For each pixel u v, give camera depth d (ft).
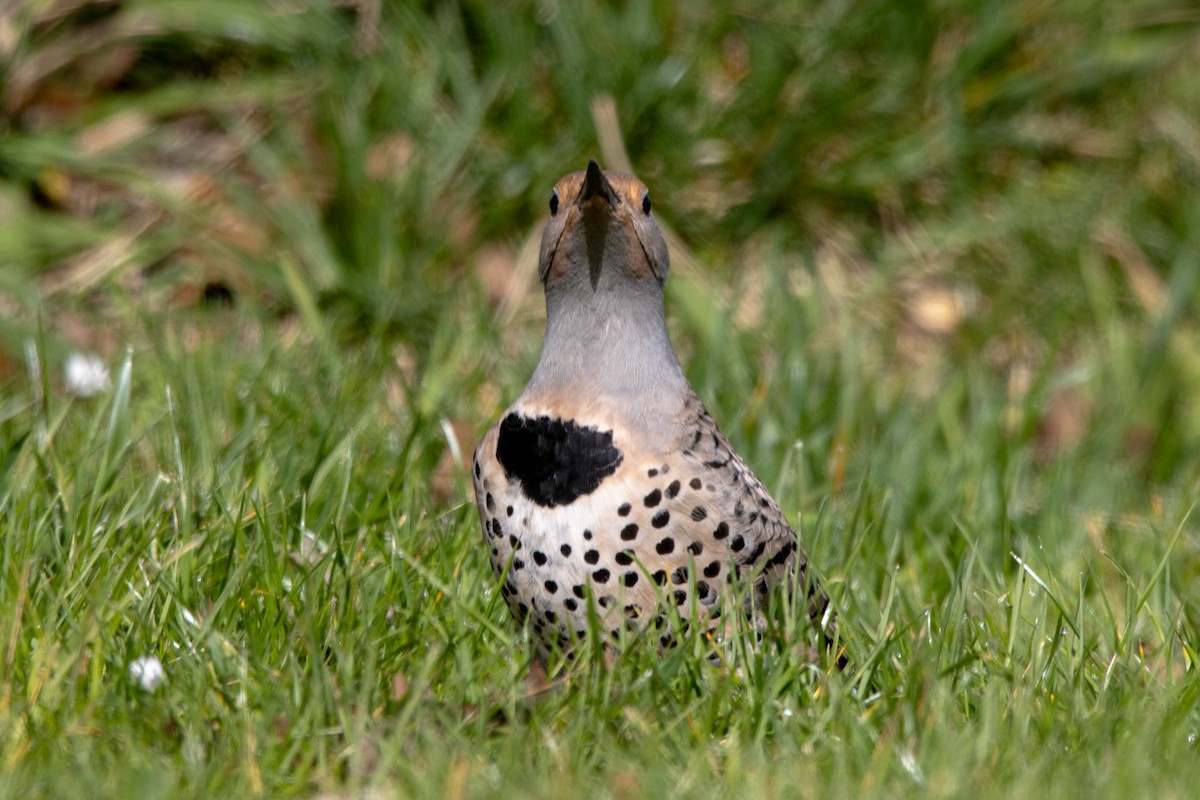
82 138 57.52
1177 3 64.64
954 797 25.53
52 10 58.80
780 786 25.81
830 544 38.14
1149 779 26.37
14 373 49.96
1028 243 60.34
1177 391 56.18
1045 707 29.60
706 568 30.68
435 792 25.59
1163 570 36.06
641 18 58.65
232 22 58.85
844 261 59.72
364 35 58.90
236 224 55.62
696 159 58.85
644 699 28.94
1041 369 54.08
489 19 58.70
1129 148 62.59
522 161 57.21
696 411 31.53
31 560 31.14
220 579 32.45
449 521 36.86
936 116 60.80
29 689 28.07
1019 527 42.09
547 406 30.66
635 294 30.96
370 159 56.95
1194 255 59.26
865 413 49.29
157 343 45.80
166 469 37.06
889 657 31.65
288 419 40.88
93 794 24.94
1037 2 62.49
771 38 60.08
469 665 29.78
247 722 27.25
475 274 54.85
